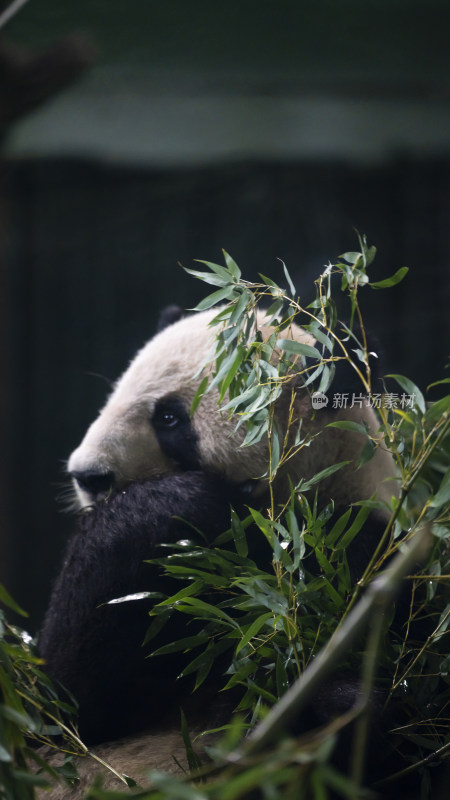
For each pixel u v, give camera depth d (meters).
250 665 4.18
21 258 15.84
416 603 4.82
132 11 12.52
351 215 15.94
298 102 15.94
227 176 15.94
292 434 5.17
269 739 2.46
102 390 16.12
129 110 15.83
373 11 12.78
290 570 4.14
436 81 15.23
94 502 5.54
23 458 15.80
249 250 15.97
